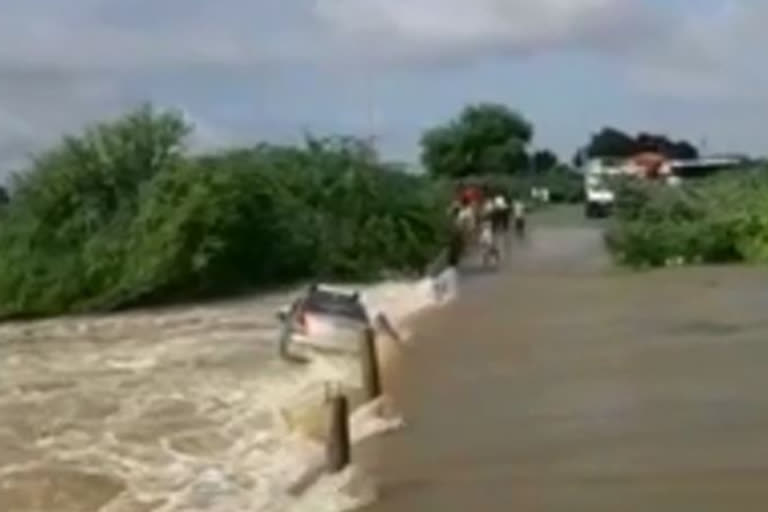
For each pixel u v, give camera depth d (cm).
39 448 1800
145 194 4038
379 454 1680
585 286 3681
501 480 1523
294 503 1506
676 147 10019
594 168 8225
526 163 10969
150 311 3706
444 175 9231
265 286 4212
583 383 2080
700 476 1488
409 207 4522
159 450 1778
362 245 4403
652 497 1417
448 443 1717
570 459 1596
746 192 4662
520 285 3747
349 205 4434
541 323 2827
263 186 4256
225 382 2269
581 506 1402
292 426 1862
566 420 1812
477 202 5044
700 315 2886
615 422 1781
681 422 1759
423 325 2844
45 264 3894
